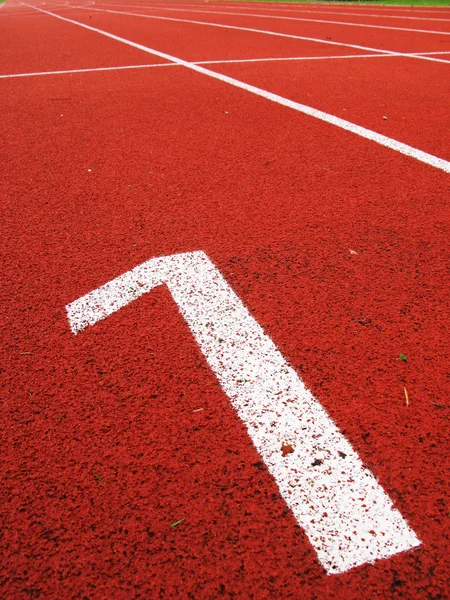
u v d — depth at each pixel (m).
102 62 7.90
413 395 1.74
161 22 14.13
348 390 1.77
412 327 2.04
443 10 16.38
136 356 1.93
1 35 12.56
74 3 28.14
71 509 1.42
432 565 1.29
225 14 16.11
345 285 2.29
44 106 5.32
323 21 13.31
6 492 1.47
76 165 3.70
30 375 1.85
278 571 1.28
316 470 1.51
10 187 3.37
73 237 2.73
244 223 2.83
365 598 1.22
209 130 4.38
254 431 1.62
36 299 2.25
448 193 3.16
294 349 1.94
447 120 4.57
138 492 1.46
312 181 3.34
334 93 5.53
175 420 1.67
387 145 3.97
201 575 1.27
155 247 2.62
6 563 1.31
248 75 6.52
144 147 4.02
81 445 1.59
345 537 1.35
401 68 6.84
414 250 2.54
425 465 1.52
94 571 1.29
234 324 2.07
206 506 1.42
